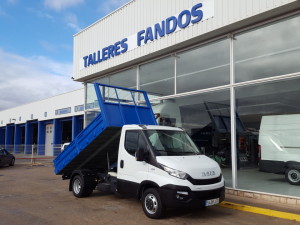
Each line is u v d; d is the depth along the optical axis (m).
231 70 9.38
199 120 10.27
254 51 8.93
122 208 7.52
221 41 9.84
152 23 11.68
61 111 34.47
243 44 9.23
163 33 11.10
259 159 8.67
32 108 40.91
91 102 15.80
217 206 7.82
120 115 8.23
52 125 37.38
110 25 13.94
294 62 8.05
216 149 9.66
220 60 9.81
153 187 6.69
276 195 8.10
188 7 10.25
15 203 8.10
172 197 6.13
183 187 6.11
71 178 9.16
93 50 14.91
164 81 11.79
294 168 8.04
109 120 7.82
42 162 23.86
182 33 10.39
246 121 8.98
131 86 13.41
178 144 7.44
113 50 13.57
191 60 10.80
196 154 7.31
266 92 8.61
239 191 8.90
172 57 11.54
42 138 38.75
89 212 7.13
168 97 11.48
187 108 10.76
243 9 8.63
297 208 7.38
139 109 8.89
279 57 8.38
